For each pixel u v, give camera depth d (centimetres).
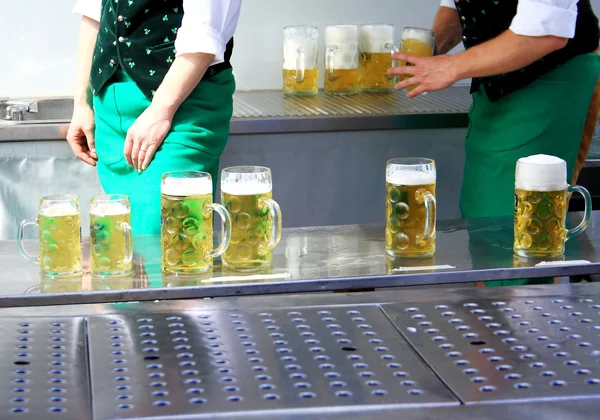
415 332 137
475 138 278
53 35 336
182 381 120
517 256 173
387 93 341
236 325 140
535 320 142
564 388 117
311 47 330
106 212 161
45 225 160
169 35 238
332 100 325
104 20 245
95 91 249
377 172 305
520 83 262
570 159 268
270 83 354
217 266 170
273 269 166
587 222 180
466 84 364
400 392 116
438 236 187
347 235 190
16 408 112
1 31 332
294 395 115
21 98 332
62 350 131
